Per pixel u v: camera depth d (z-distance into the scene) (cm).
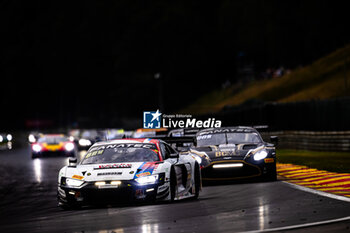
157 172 4066
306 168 6775
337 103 10031
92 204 3991
